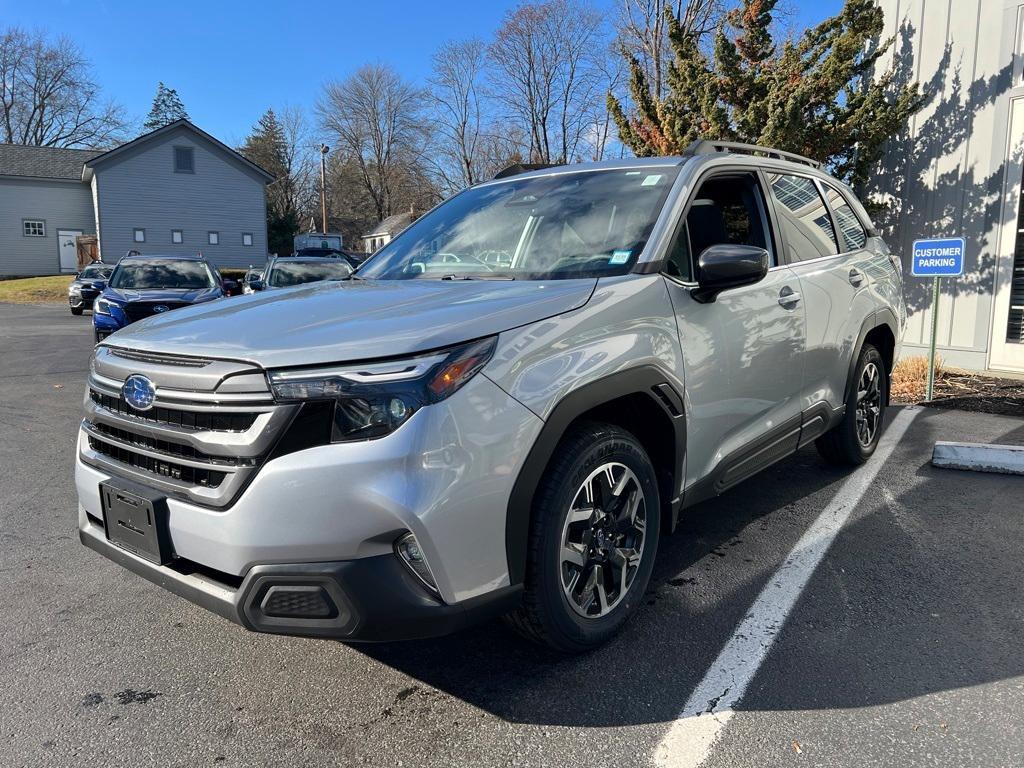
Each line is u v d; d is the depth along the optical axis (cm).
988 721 225
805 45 982
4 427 674
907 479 468
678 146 1071
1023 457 473
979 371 844
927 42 879
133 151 3334
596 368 246
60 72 5978
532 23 4088
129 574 352
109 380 251
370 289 292
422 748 219
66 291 3017
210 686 255
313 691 251
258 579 207
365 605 203
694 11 2377
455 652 274
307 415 204
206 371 217
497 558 221
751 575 333
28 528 415
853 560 347
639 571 281
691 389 293
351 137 6412
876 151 912
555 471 240
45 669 267
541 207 343
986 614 293
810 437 403
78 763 215
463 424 209
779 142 913
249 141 7156
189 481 225
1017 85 790
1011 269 806
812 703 236
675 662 262
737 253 284
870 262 471
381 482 200
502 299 245
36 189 3738
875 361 488
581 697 242
